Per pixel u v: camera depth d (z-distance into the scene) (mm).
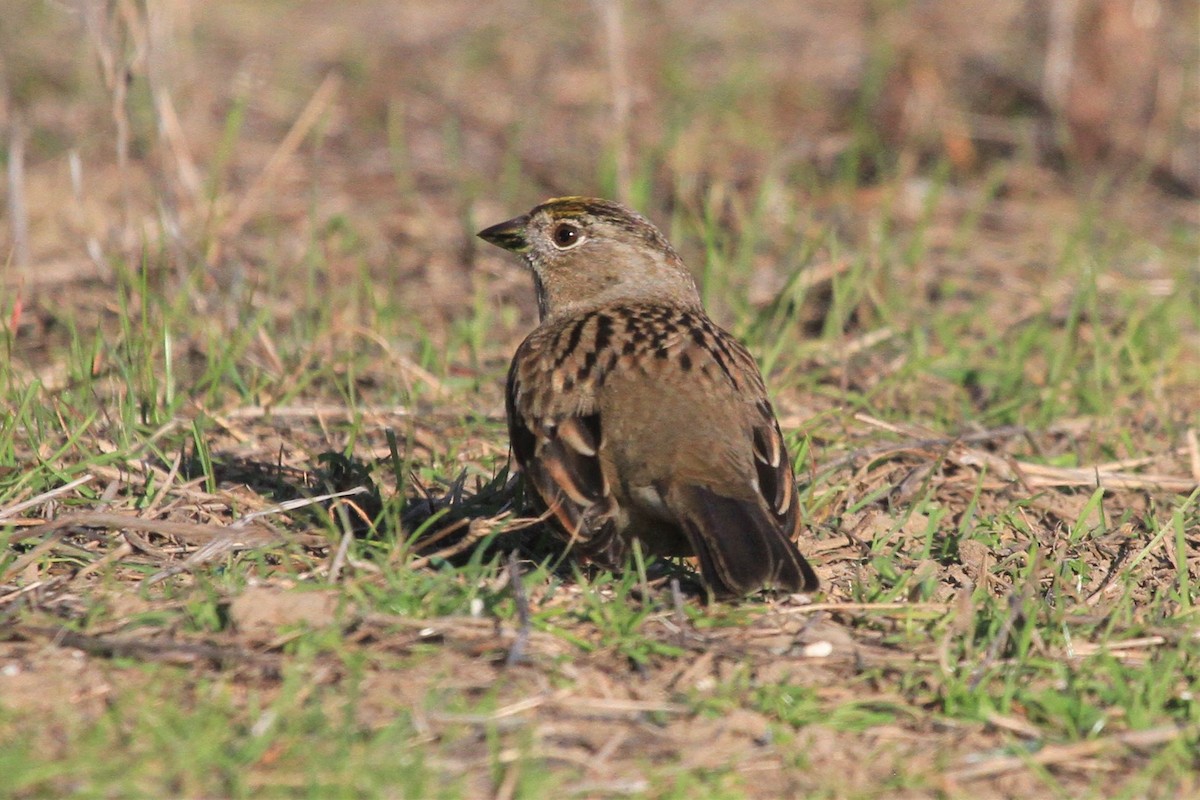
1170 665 7945
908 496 10516
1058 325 14445
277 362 12422
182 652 7809
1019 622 8391
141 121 17891
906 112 19156
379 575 8680
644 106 20047
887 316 13945
